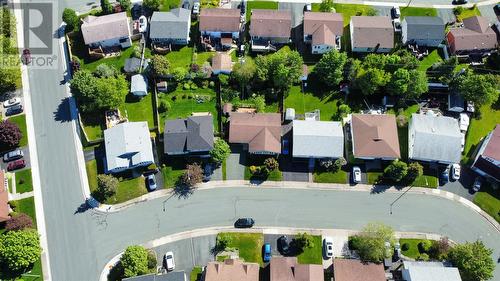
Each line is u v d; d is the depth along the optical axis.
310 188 116.25
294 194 115.56
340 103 126.38
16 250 101.25
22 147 121.00
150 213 113.25
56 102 127.62
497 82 122.50
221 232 110.94
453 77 124.19
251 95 127.12
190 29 137.62
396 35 137.25
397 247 108.38
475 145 121.38
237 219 112.38
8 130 116.44
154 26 132.38
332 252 108.19
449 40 134.25
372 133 116.94
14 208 112.75
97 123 123.75
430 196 115.62
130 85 128.75
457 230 112.12
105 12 139.88
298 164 118.31
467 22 136.00
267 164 114.38
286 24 133.00
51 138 122.38
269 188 116.19
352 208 114.12
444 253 107.38
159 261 108.00
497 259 109.56
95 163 118.56
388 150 115.75
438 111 125.25
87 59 133.62
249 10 141.38
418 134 116.25
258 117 120.88
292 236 110.50
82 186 116.38
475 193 115.88
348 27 138.50
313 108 125.75
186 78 128.62
